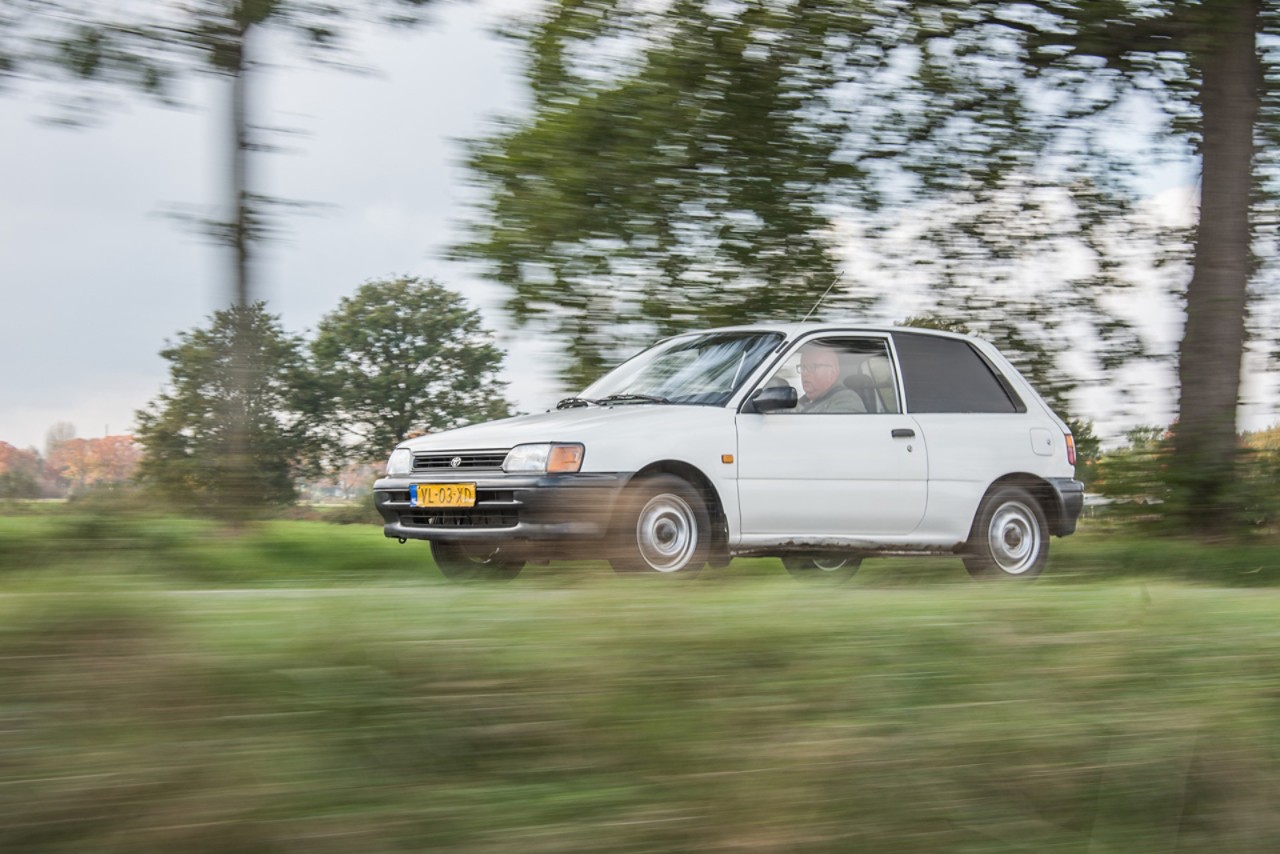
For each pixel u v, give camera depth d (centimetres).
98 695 218
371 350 6706
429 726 227
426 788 217
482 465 930
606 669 250
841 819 232
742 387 997
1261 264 1367
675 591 316
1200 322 1318
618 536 899
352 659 240
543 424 938
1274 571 875
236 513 665
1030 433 1118
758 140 1324
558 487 889
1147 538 1186
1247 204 1322
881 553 1036
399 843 207
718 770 233
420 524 944
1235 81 1312
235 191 692
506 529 891
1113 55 1378
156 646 237
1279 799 269
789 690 257
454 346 6794
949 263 1466
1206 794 265
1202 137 1363
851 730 248
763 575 368
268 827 201
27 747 202
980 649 291
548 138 1258
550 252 1256
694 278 1322
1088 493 1249
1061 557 979
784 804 230
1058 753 258
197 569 557
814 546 997
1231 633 321
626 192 1266
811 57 1332
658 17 1306
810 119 1368
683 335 1130
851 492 1010
